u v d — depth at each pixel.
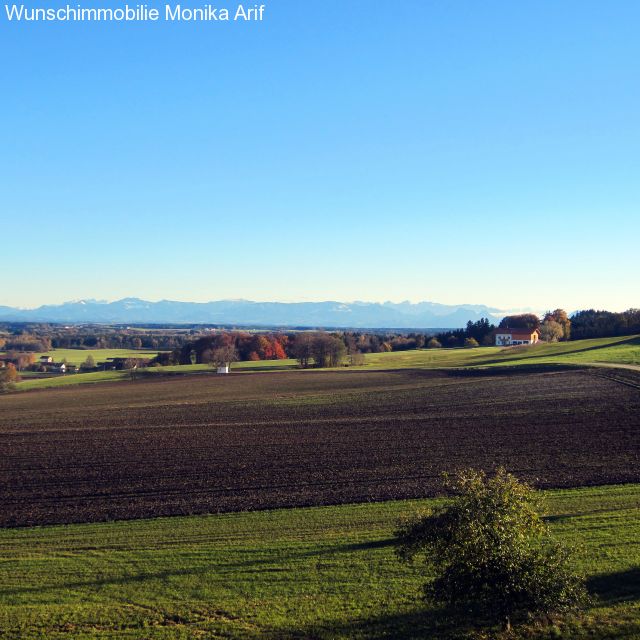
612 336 149.00
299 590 21.97
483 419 54.88
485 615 19.16
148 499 34.34
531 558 17.81
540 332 158.50
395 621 19.52
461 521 17.88
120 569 24.53
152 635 19.47
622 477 34.59
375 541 26.11
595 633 17.86
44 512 32.59
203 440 50.75
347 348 135.88
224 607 21.06
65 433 56.38
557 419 52.62
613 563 22.14
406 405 65.50
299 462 41.66
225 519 30.34
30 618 20.78
